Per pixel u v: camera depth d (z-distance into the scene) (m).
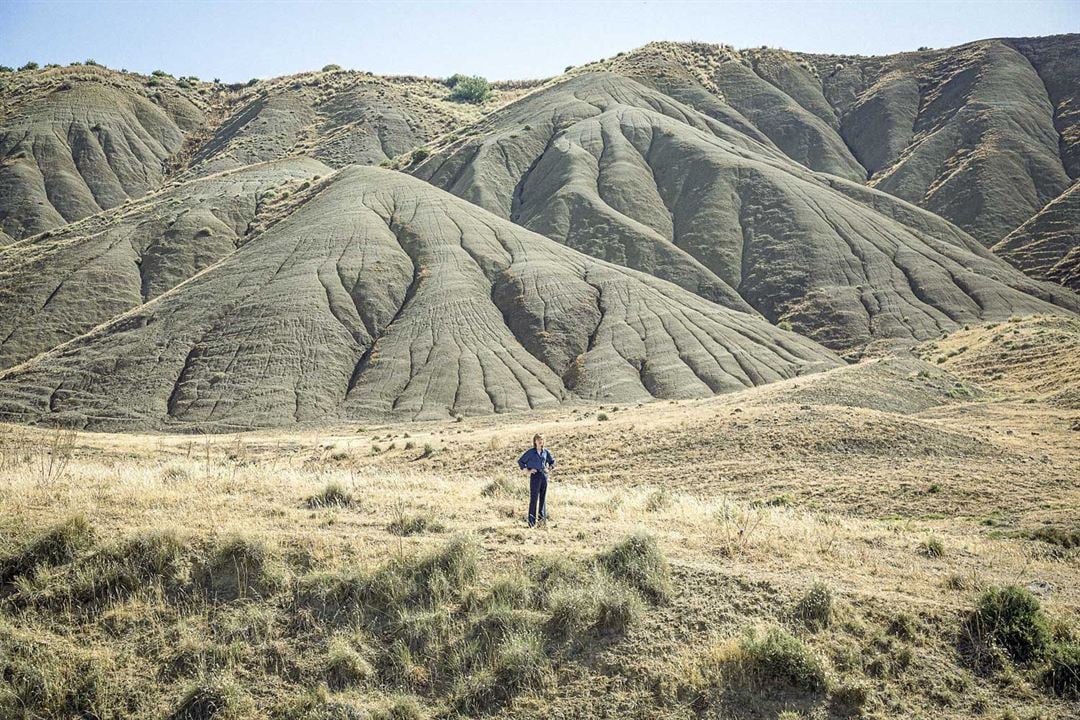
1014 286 111.19
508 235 106.75
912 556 16.20
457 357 79.31
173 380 74.62
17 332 93.44
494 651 11.06
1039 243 135.75
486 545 13.57
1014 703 10.49
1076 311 107.38
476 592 12.08
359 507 16.11
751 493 29.14
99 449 38.03
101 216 131.12
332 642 11.23
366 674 10.78
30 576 12.23
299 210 115.69
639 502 19.56
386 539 13.73
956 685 10.76
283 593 12.12
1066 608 12.93
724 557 13.98
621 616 11.43
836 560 14.52
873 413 38.19
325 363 77.81
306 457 42.72
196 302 86.31
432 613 11.69
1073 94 190.00
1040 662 11.16
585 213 130.38
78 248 111.00
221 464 22.80
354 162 194.75
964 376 63.91
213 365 75.88
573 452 37.03
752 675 10.58
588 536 14.41
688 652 10.96
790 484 29.55
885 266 113.38
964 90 195.25
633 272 101.75
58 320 96.12
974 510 25.52
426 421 69.00
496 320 87.62
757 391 52.81
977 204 153.12
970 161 165.62
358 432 62.66
